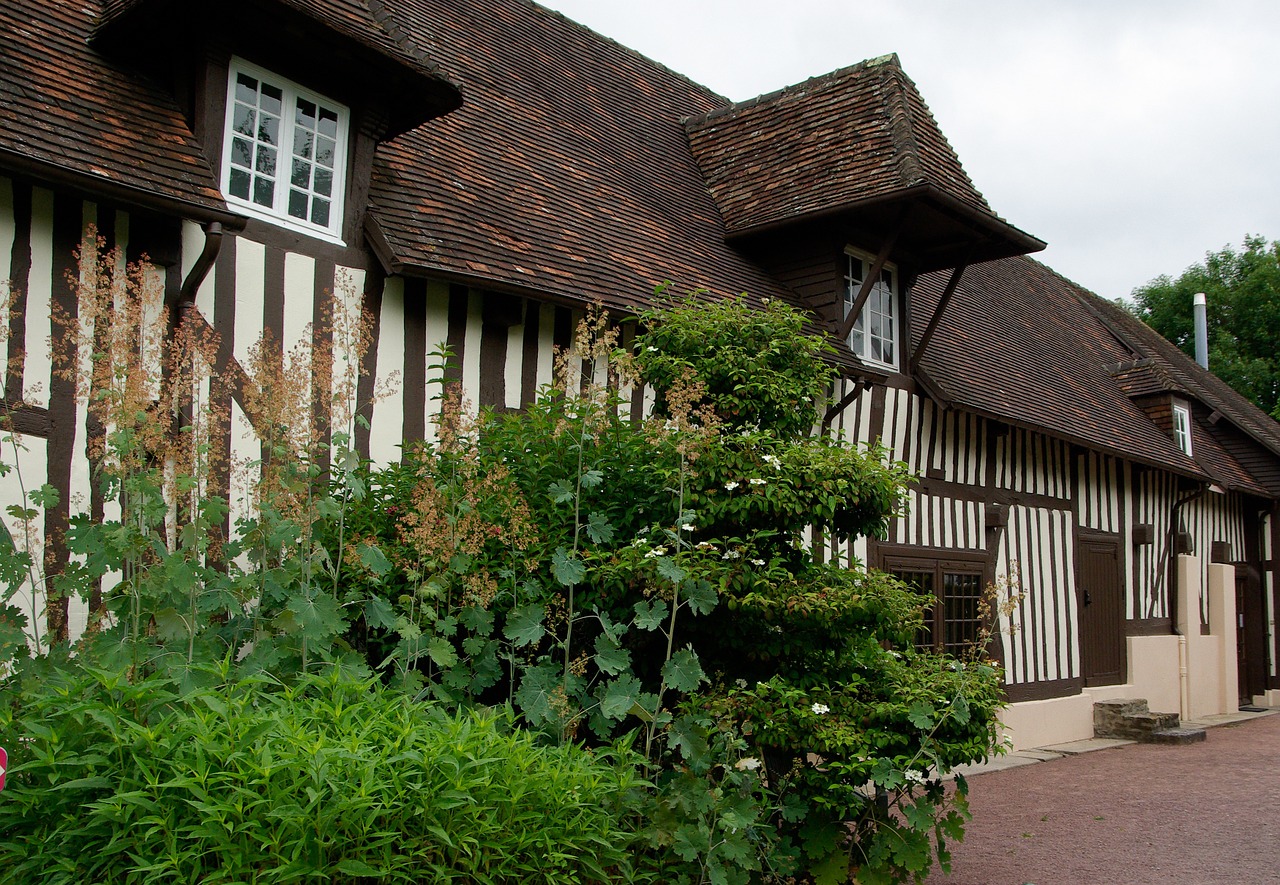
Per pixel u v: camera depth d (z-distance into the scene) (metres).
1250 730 14.27
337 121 6.38
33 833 2.87
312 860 2.79
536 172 8.55
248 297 5.74
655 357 6.23
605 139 10.25
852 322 9.28
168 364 4.69
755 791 4.70
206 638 3.98
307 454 4.41
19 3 5.68
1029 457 12.27
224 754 2.89
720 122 11.73
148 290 4.98
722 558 4.98
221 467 5.46
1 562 3.67
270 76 6.03
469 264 6.56
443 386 5.98
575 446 5.18
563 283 7.16
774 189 10.20
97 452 4.03
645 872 3.88
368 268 6.34
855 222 9.69
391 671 4.92
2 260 4.82
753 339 6.19
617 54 12.43
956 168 10.23
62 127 5.05
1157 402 15.96
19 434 4.79
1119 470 14.33
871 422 9.70
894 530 9.95
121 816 2.74
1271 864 6.69
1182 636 15.47
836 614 4.74
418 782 3.04
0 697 3.22
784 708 4.59
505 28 10.74
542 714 4.23
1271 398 29.03
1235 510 18.36
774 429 5.95
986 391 11.15
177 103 5.88
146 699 3.13
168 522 4.95
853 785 4.59
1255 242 31.41
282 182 6.05
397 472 5.40
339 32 5.84
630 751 4.13
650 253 8.63
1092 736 12.84
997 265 17.02
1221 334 29.94
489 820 3.13
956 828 4.89
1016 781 9.77
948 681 4.91
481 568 4.80
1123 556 14.26
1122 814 8.23
